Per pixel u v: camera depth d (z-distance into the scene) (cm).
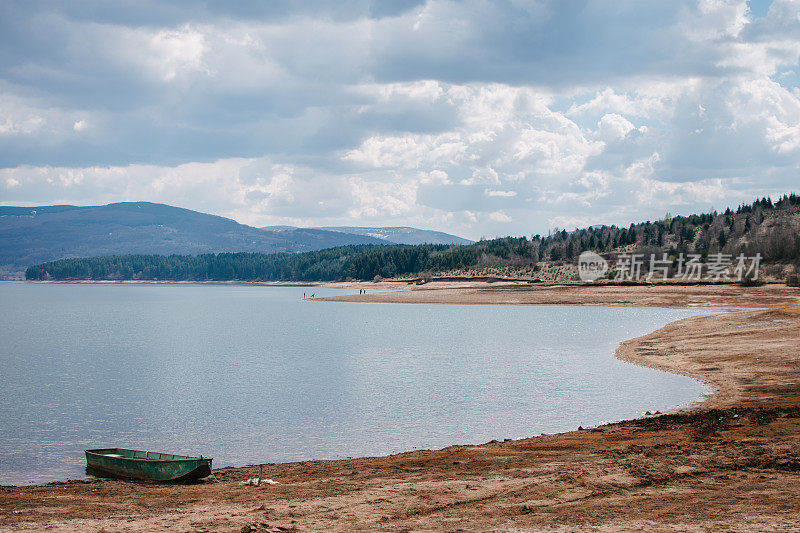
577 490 1792
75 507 1844
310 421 3347
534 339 7238
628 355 5450
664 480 1862
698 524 1409
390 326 9694
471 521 1535
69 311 15300
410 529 1484
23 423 3406
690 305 11962
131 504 1878
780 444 2189
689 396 3550
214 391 4309
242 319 11919
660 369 4584
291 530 1510
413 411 3519
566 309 12594
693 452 2184
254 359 6028
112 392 4334
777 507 1527
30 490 2131
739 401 3241
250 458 2695
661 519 1466
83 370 5447
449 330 8750
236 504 1830
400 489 1909
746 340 5472
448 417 3347
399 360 5703
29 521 1667
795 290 13138
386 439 2928
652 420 2948
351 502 1775
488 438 2888
